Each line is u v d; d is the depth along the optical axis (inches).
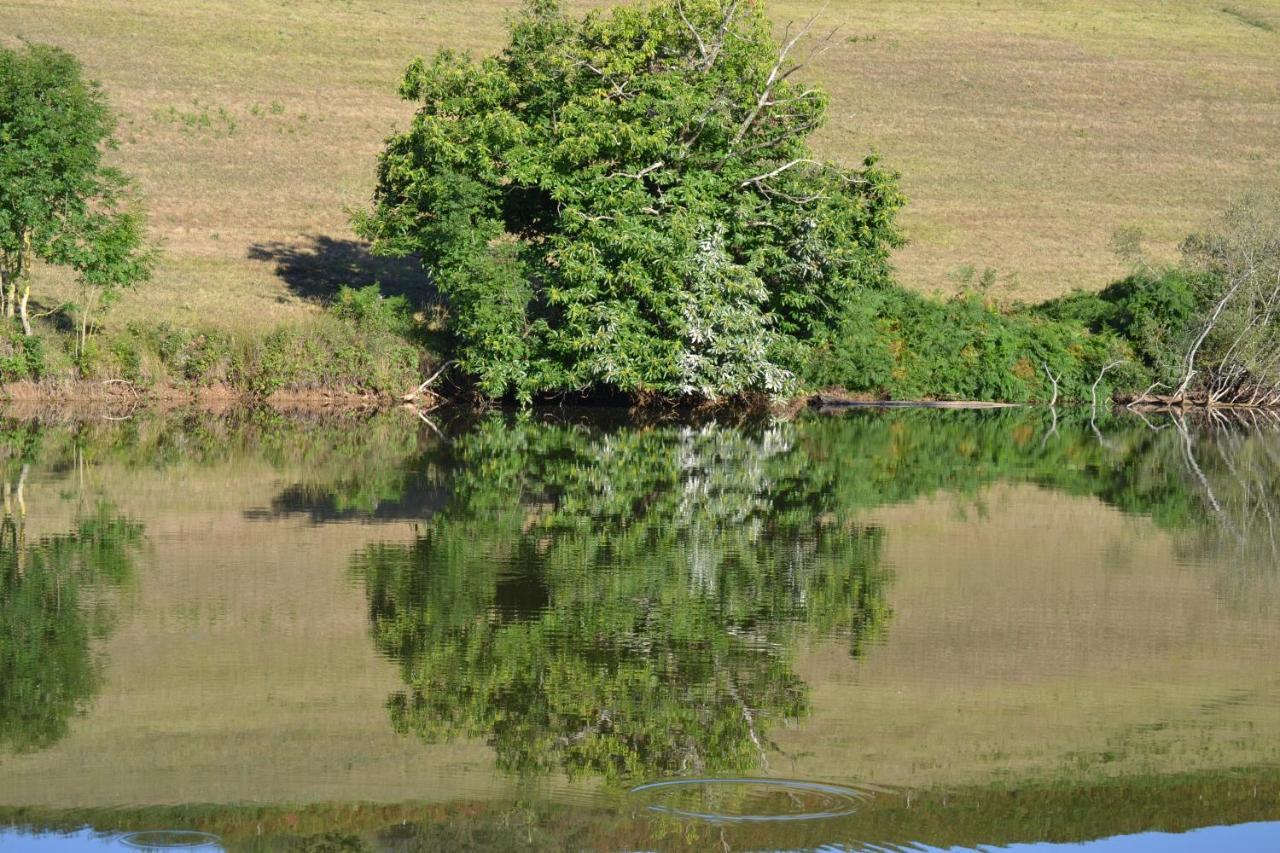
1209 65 4881.9
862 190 2336.4
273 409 2177.7
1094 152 4109.3
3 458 1664.6
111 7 4434.1
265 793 711.1
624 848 657.0
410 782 727.7
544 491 1513.3
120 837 665.0
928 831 684.7
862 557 1229.1
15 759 746.8
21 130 2096.5
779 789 724.7
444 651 929.5
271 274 2755.9
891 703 853.8
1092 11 5462.6
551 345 2201.0
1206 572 1202.0
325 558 1178.6
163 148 3511.3
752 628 999.6
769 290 2321.6
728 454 1838.1
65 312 2324.1
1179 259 3245.6
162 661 899.4
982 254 3245.6
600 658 923.4
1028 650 966.4
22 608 1015.0
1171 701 872.9
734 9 2311.8
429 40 4557.1
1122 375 2568.9
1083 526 1395.2
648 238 2153.1
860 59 4702.3
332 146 3690.9
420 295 2679.6
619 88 2242.9
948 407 2503.7
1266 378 2546.8
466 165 2290.8
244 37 4360.2
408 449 1814.7
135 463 1649.9
